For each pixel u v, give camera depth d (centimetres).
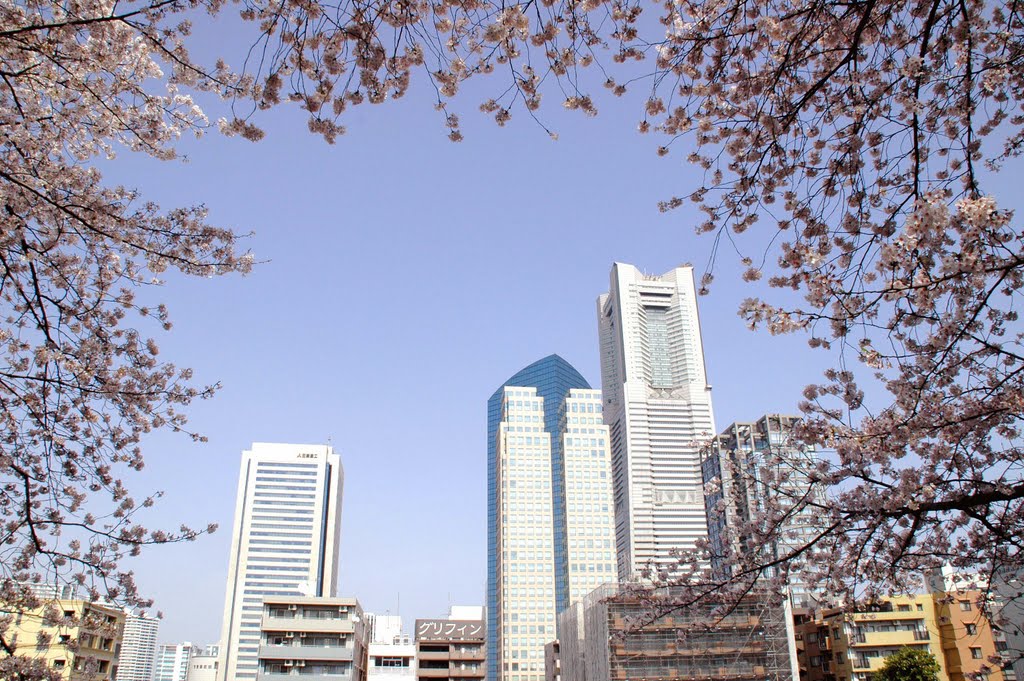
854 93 793
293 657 7406
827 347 991
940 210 603
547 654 12069
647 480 16512
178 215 1027
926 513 1012
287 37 712
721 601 1298
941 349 866
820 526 1129
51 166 970
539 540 16150
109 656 5812
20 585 1037
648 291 19662
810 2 751
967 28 716
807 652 6769
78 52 921
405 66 768
